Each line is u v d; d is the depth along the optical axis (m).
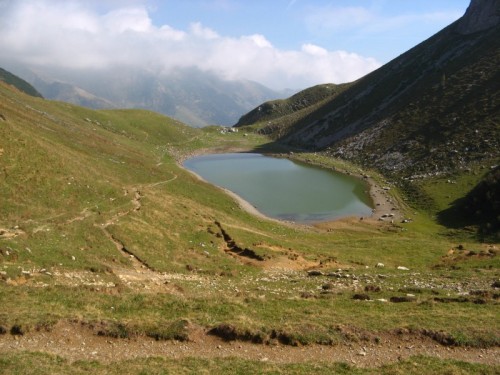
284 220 88.44
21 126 71.81
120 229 48.16
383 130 165.50
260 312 27.75
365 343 24.05
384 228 82.88
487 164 104.69
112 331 23.33
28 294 27.67
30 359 19.75
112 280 35.62
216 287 37.34
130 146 131.38
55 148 67.56
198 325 24.69
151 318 25.31
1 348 20.88
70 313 24.73
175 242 50.91
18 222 42.66
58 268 35.56
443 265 51.62
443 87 162.62
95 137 111.94
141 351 22.22
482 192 83.56
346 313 28.36
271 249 56.06
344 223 87.00
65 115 126.94
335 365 21.52
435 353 23.22
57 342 22.08
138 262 43.03
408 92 188.00
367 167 144.62
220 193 100.94
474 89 145.38
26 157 54.66
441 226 82.75
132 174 82.56
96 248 42.53
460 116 135.00
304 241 69.12
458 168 109.88
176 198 74.12
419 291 36.28
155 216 56.47
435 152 124.69
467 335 24.52
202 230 58.41
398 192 110.94
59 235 42.25
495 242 68.19
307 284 39.94
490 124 120.81
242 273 44.97
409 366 21.44
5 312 24.09
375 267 50.59
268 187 121.44
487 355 23.09
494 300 32.59
